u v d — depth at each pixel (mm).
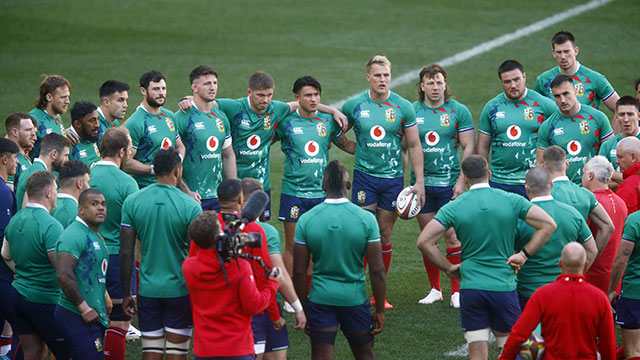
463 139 31312
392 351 25328
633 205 25828
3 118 53812
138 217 20828
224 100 29797
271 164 48031
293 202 29906
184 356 21328
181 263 21078
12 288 22047
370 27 78500
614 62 64125
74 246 20328
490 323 21312
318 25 79375
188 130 28531
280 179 45281
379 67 29438
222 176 29969
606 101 34062
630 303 22422
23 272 21609
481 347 21141
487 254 20969
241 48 72188
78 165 22781
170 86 61500
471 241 21016
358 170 30844
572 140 29656
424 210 31766
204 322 18188
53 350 22266
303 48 72188
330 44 73312
